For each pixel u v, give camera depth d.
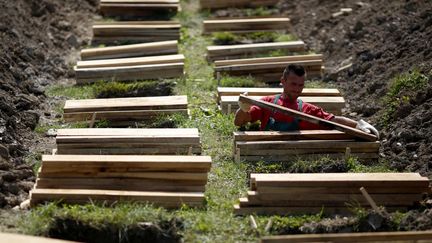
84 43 17.81
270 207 10.43
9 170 11.03
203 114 13.66
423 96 12.94
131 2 19.48
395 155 12.07
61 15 18.83
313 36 18.06
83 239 9.90
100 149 11.69
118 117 13.21
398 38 15.47
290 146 11.75
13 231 9.74
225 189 11.12
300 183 10.40
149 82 15.00
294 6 20.19
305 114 11.77
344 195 10.51
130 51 16.48
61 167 10.57
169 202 10.49
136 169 10.69
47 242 8.98
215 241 9.82
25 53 15.65
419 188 10.57
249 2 20.28
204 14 19.88
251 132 11.83
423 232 9.61
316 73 15.71
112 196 10.38
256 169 11.55
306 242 9.50
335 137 11.85
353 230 10.05
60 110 13.91
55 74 15.75
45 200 10.34
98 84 15.03
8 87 13.77
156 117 13.29
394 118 12.96
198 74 15.80
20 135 12.57
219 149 12.38
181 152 11.84
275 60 15.70
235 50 16.58
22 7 17.77
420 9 16.06
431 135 12.02
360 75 15.20
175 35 17.86
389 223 10.08
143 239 9.90
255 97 12.80
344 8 18.75
